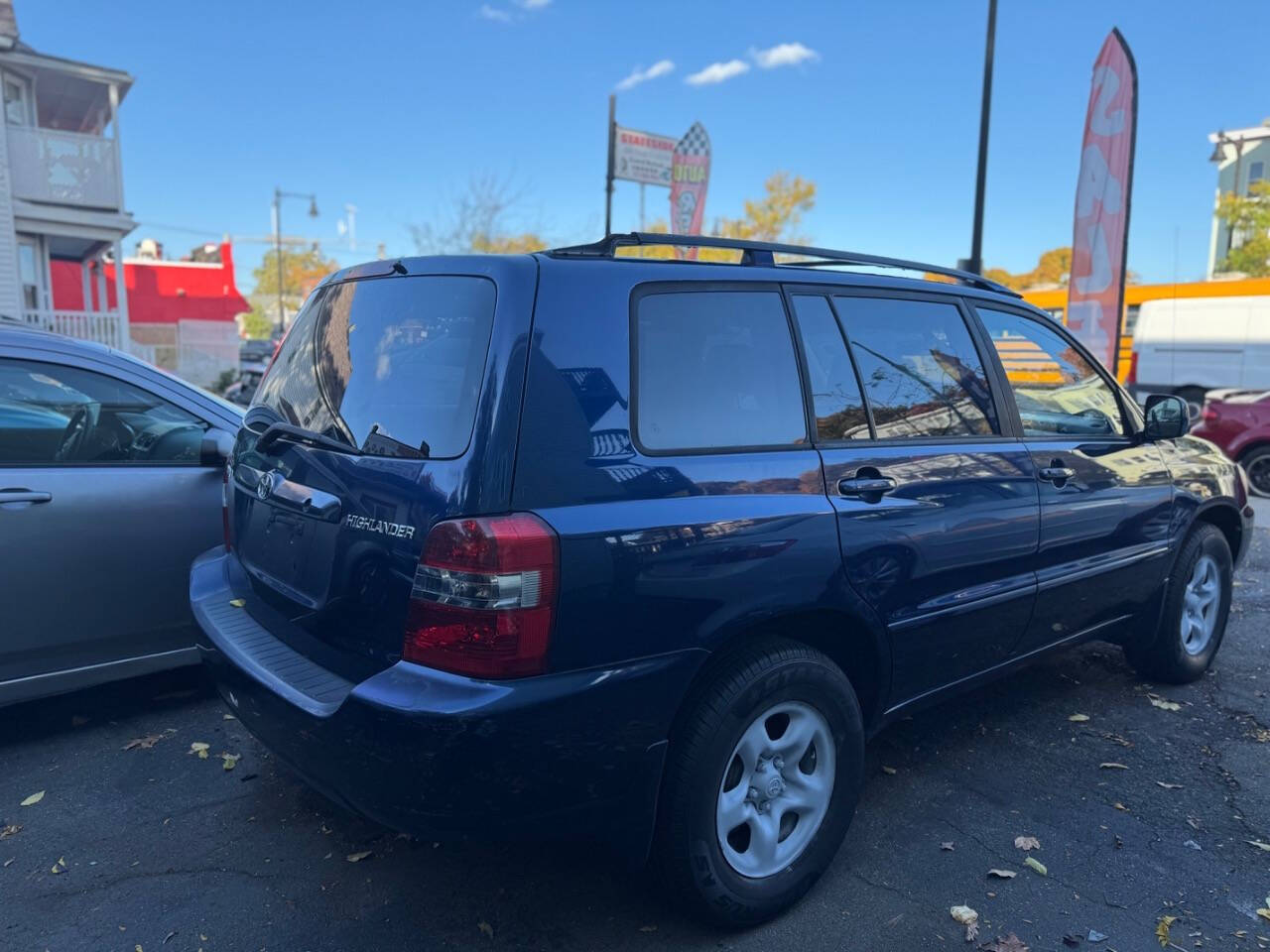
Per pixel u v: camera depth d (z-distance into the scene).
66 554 3.78
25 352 3.88
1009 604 3.45
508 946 2.64
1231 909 2.85
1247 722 4.23
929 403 3.29
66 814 3.32
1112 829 3.31
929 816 3.38
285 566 2.82
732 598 2.53
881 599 2.94
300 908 2.80
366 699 2.25
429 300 2.66
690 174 19.02
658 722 2.42
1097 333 10.84
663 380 2.59
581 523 2.29
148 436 4.13
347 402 2.73
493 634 2.19
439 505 2.28
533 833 2.32
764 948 2.66
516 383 2.32
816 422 2.90
